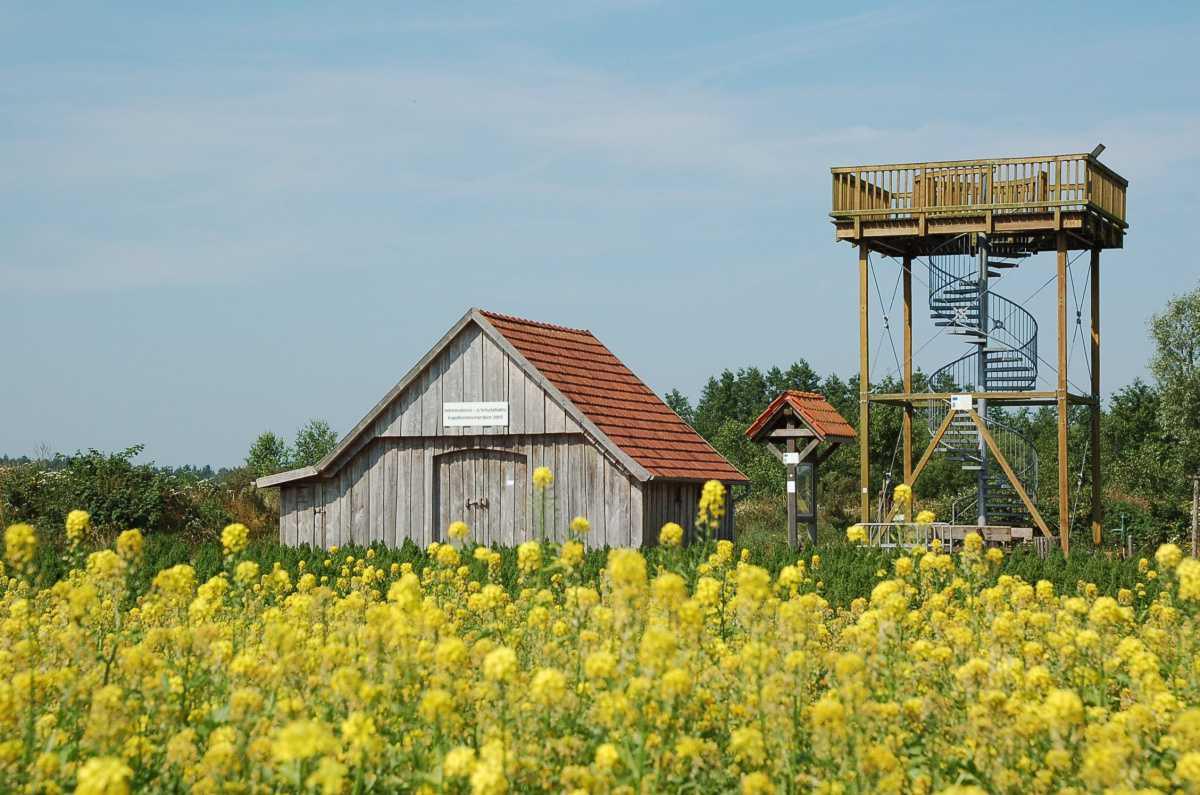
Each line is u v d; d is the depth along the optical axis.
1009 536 33.00
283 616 11.59
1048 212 32.75
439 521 29.75
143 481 36.09
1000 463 33.81
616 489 27.88
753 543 31.66
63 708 8.42
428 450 29.92
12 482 34.66
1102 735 7.96
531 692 8.05
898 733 8.41
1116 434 56.69
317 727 6.75
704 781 7.80
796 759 8.01
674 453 29.44
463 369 29.58
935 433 34.97
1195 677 9.89
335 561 23.42
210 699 9.07
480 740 8.03
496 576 14.77
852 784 7.65
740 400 80.06
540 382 28.55
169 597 10.88
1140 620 16.30
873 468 50.59
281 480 30.97
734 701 8.88
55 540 32.22
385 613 8.86
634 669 8.16
